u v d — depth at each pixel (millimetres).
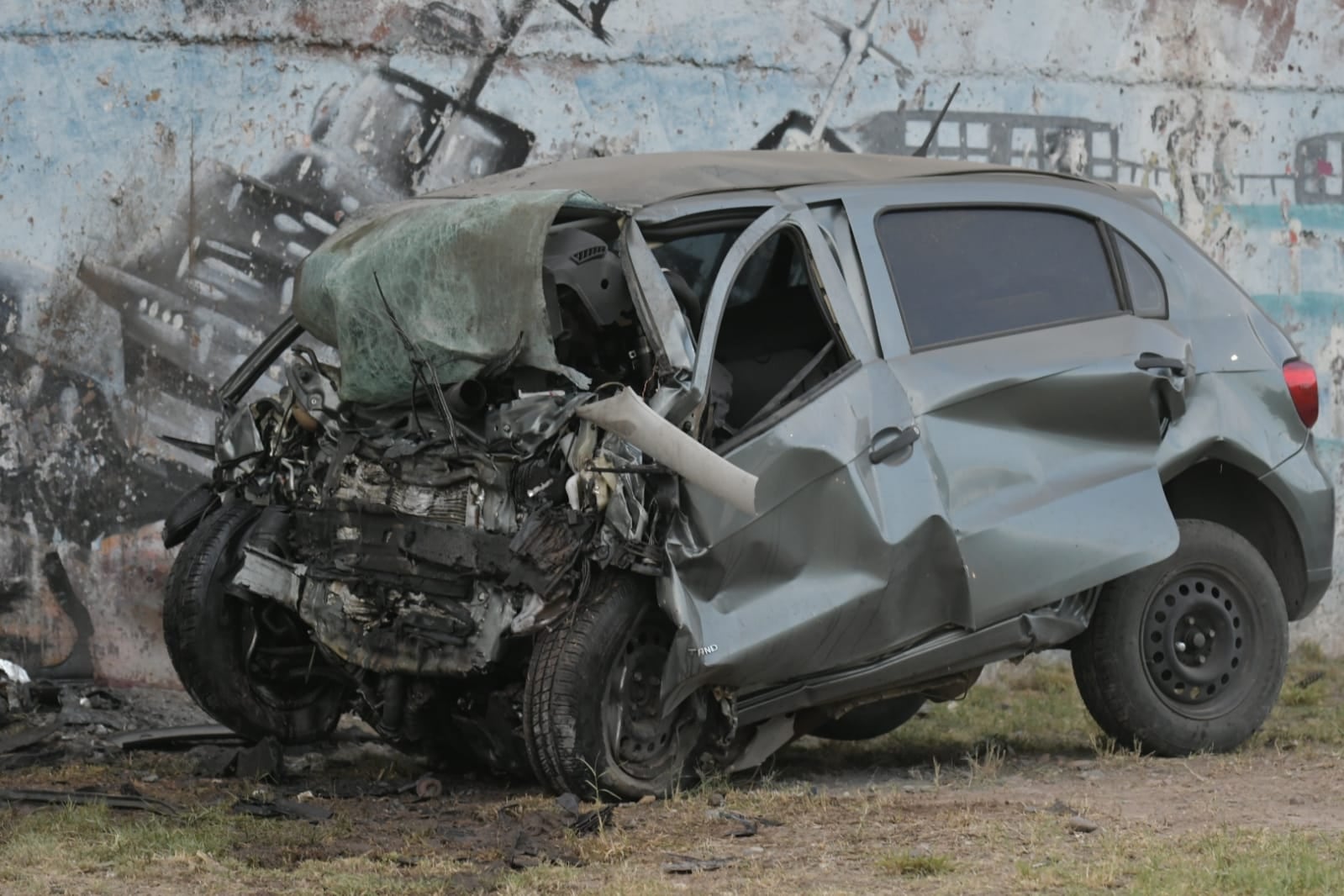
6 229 10031
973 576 7371
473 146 10750
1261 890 5223
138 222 10211
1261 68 12430
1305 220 12500
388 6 10602
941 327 7645
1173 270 8367
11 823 6539
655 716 7031
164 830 6305
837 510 7105
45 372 10055
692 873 5762
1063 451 7727
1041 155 11953
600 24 11000
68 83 10133
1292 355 8570
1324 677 11289
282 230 10406
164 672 10141
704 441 7039
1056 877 5547
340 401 7480
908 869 5711
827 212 7625
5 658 9930
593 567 6855
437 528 6969
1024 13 11906
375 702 7484
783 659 7055
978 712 9953
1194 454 8016
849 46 11531
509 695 7172
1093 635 8125
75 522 10070
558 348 7281
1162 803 6980
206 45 10305
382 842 6277
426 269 7109
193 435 10242
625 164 8047
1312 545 8508
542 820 6480
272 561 7430
